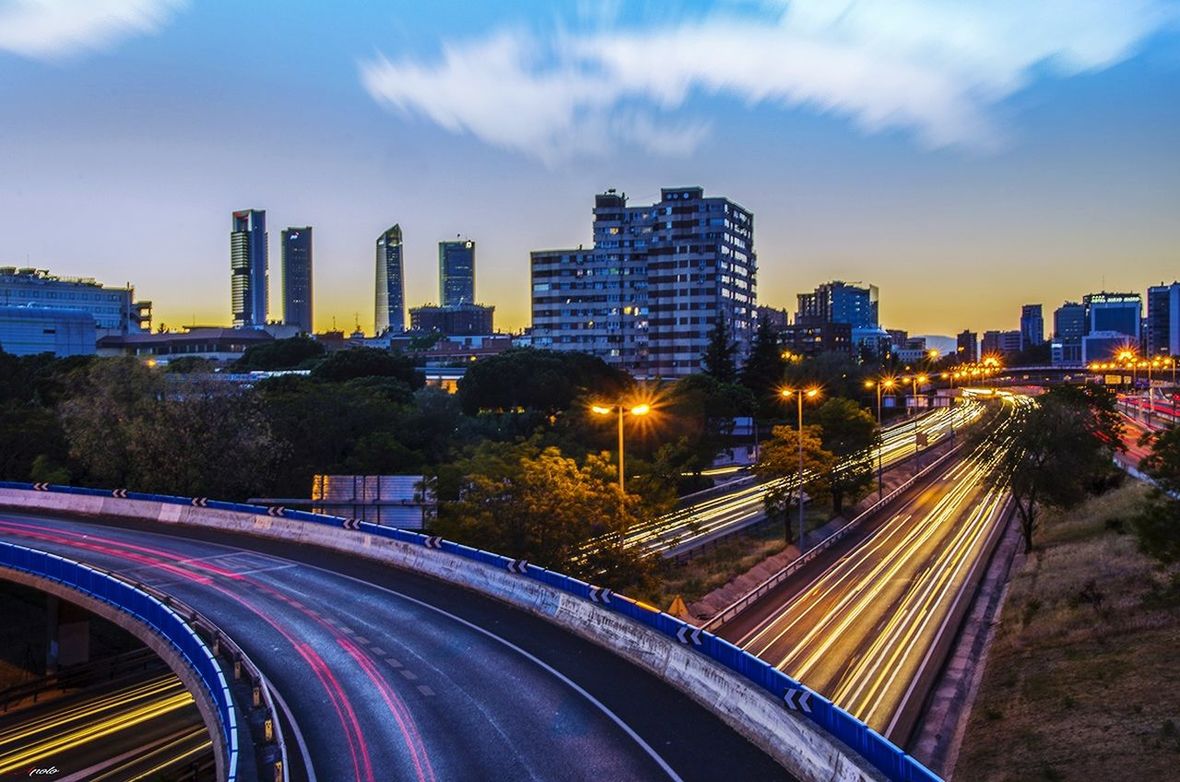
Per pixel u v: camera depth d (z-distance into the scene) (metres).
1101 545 52.25
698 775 21.16
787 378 144.62
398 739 23.52
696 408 91.00
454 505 45.22
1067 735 28.45
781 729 21.98
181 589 39.12
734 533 65.94
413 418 81.31
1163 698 28.91
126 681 51.66
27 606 57.44
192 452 64.75
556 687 27.11
